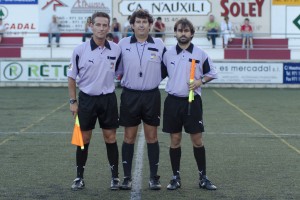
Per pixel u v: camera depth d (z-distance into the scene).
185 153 10.33
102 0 28.48
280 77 26.27
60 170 8.83
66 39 28.31
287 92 24.05
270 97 21.70
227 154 10.28
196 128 7.67
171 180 7.75
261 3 28.69
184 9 28.56
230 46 28.00
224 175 8.54
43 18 28.56
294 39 28.25
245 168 9.04
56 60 26.33
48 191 7.51
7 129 13.20
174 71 7.66
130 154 7.81
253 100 20.52
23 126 13.70
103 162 9.48
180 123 7.73
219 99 20.81
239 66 26.30
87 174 8.58
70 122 14.42
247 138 12.11
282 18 28.77
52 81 26.38
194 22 28.59
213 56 27.47
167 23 28.64
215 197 7.23
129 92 7.73
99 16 7.46
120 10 28.58
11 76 26.38
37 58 26.38
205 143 11.45
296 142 11.60
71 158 9.80
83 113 7.62
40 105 18.47
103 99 7.63
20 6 28.52
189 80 7.61
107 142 7.78
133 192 7.52
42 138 11.96
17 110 17.02
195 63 7.62
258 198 7.17
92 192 7.50
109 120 7.69
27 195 7.29
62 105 18.48
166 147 10.95
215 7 28.61
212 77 7.69
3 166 9.10
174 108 7.70
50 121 14.60
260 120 15.03
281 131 13.12
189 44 7.68
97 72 7.55
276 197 7.21
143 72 7.65
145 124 7.81
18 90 24.50
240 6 28.67
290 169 8.95
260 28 28.84
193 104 7.68
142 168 9.06
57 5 28.42
